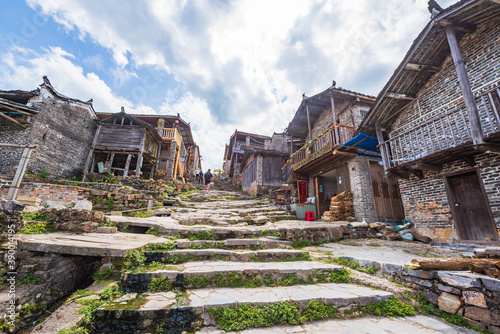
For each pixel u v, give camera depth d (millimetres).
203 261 4027
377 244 6008
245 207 10250
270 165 15430
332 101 10039
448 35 5789
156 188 11539
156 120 20469
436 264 3078
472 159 5707
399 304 2971
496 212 5172
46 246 3363
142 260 3672
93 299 2600
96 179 12828
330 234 6598
